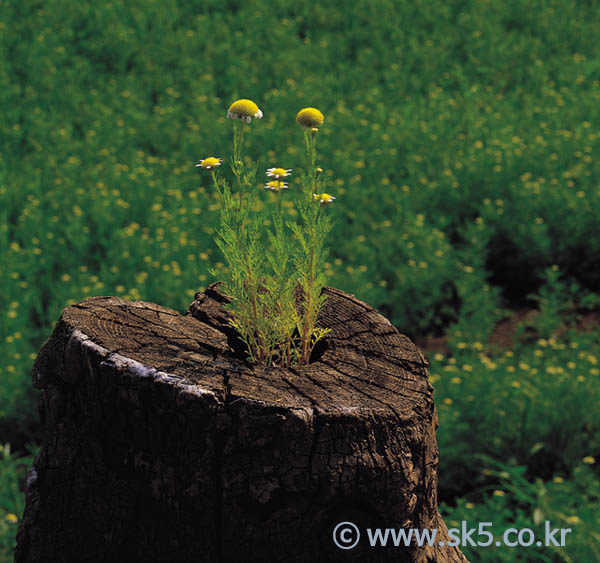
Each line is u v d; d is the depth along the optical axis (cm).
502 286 651
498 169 689
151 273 572
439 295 593
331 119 780
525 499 419
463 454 452
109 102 824
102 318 245
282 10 1050
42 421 246
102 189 658
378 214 661
